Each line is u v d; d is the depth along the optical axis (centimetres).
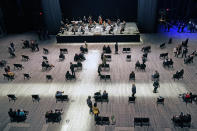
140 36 3017
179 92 1788
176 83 1905
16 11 3347
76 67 2255
